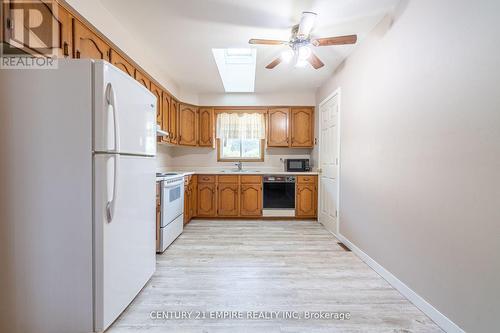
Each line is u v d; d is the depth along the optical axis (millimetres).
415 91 1843
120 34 2379
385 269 2234
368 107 2549
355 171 2865
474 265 1375
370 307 1809
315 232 3707
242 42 2732
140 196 1874
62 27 1699
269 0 2033
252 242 3238
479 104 1344
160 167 4453
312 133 4738
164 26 2416
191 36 2611
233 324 1616
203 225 4070
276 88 4410
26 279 1417
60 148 1396
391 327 1594
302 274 2332
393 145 2117
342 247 3068
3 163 1393
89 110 1394
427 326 1607
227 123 4781
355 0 2020
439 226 1614
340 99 3314
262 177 4465
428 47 1713
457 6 1478
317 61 2588
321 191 4219
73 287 1424
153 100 2104
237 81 4297
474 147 1375
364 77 2639
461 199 1452
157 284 2121
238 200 4469
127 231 1685
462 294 1446
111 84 1454
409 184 1909
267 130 4781
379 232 2336
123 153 1614
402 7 1999
